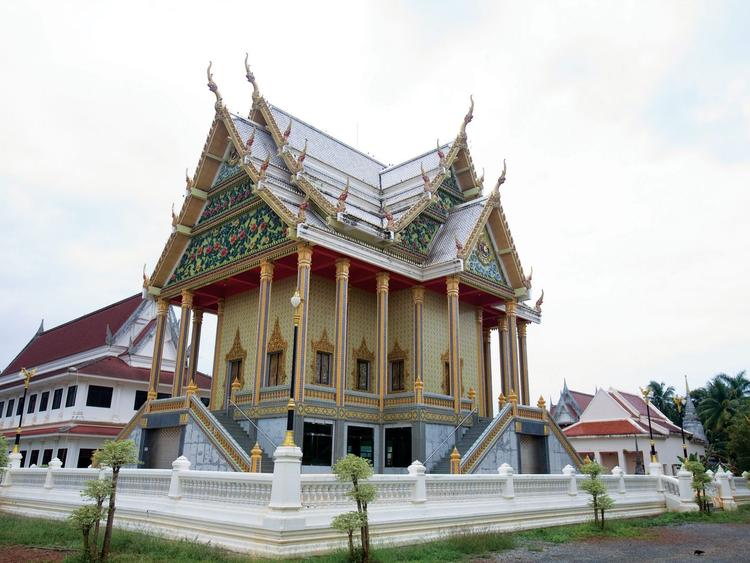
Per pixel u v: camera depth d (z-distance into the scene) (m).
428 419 25.33
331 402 24.06
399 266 27.86
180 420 24.84
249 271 27.48
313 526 12.41
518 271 31.94
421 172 33.88
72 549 12.98
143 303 45.34
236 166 29.77
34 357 52.56
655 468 27.92
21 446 42.44
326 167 32.62
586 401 72.06
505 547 14.85
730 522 22.47
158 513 15.41
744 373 75.19
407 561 12.13
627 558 13.55
